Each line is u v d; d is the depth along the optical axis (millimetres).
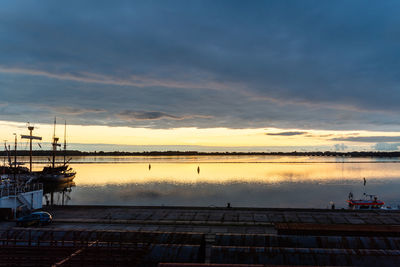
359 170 182000
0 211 35438
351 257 14531
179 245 16344
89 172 163250
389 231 22234
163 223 33375
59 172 112250
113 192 82500
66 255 15406
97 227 32062
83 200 69750
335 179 120125
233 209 40156
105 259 14930
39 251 15953
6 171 109250
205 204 63031
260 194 77562
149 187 93375
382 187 93500
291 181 111562
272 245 17734
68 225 33000
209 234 28250
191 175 141000
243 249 15641
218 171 171750
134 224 33375
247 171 171500
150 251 15758
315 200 68312
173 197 72562
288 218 35500
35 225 32156
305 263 14508
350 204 58250
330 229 22984
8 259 15008
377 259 14352
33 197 41438
